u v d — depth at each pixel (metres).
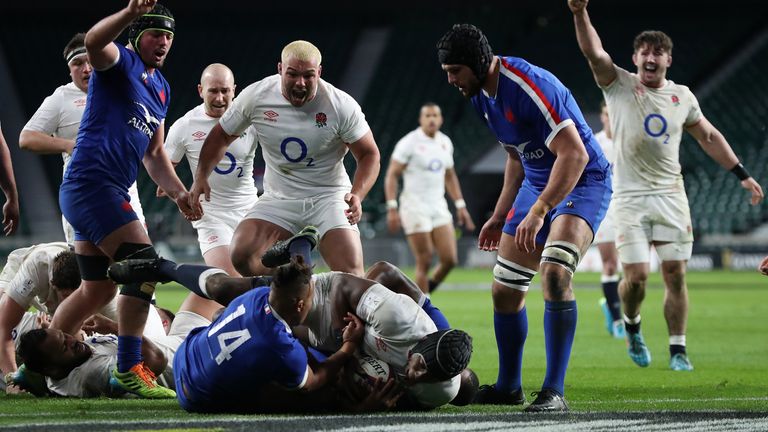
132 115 21.95
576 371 29.50
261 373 18.33
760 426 17.69
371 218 111.00
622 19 134.88
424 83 128.62
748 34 133.25
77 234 22.34
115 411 19.70
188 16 131.75
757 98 124.19
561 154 19.91
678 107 30.81
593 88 126.06
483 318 48.25
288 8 117.69
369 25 137.50
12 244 104.75
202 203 30.55
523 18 134.38
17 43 125.25
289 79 23.78
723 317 50.56
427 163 49.59
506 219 22.00
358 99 126.50
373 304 19.31
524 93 20.23
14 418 18.59
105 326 24.73
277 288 17.94
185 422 17.77
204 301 26.17
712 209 110.62
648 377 27.84
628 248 30.66
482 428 17.28
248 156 30.36
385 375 19.34
